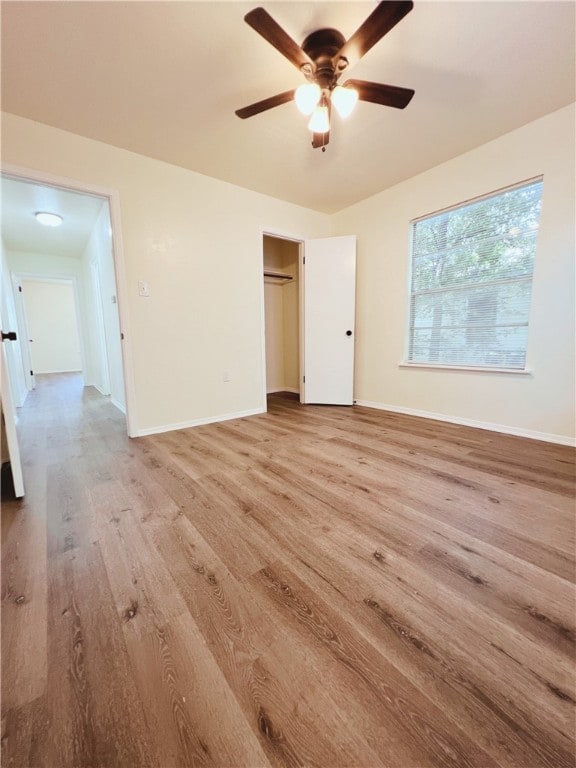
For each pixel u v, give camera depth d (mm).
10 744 687
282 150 2605
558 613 995
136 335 2756
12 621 990
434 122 2324
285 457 2293
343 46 1468
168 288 2891
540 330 2496
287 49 1462
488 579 1139
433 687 789
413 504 1637
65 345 8812
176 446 2559
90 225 4277
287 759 659
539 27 1589
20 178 2197
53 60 1712
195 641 922
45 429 3084
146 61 1737
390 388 3670
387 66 1817
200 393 3180
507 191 2574
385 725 713
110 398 4617
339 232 4008
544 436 2553
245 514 1568
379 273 3621
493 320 2809
